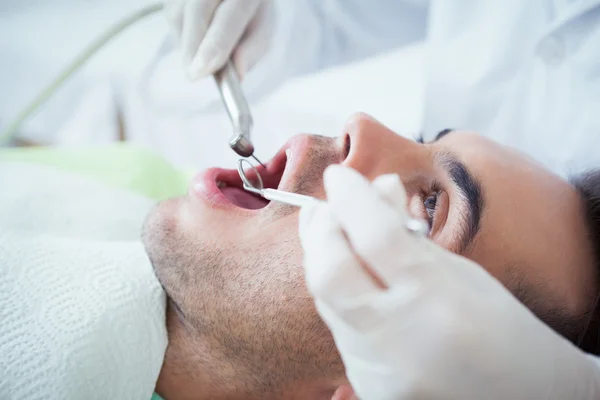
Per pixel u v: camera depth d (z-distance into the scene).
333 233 0.42
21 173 1.08
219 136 1.54
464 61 1.30
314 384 0.69
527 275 0.69
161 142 1.66
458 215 0.67
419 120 1.30
